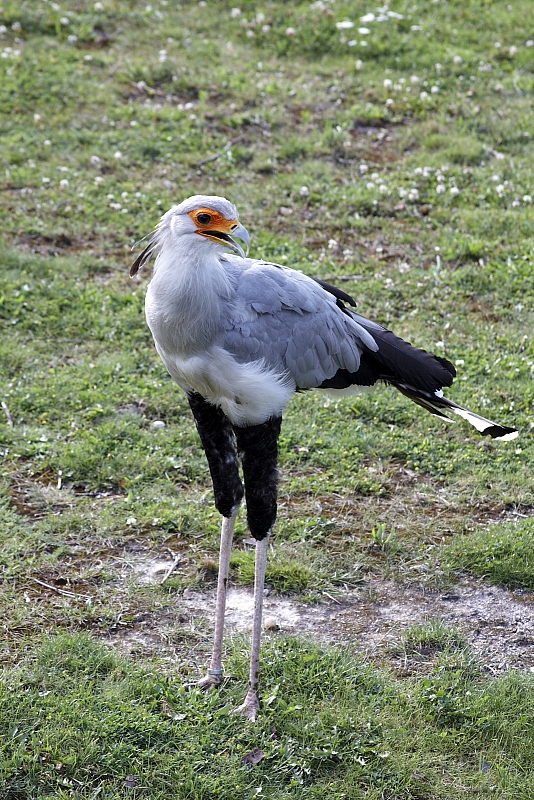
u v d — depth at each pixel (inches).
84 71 810.8
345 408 475.5
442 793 275.4
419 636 334.3
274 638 331.6
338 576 368.5
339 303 350.0
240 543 386.6
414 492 421.7
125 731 284.7
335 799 270.4
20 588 347.9
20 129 724.7
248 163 717.3
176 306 291.0
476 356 512.4
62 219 627.5
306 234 632.4
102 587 353.7
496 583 367.2
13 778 267.9
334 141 740.7
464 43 910.4
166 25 911.0
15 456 422.9
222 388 302.2
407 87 828.0
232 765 277.9
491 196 674.8
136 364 502.0
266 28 906.7
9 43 837.2
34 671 305.4
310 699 304.0
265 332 306.8
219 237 289.1
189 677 312.3
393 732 292.0
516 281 580.4
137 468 424.2
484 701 304.2
